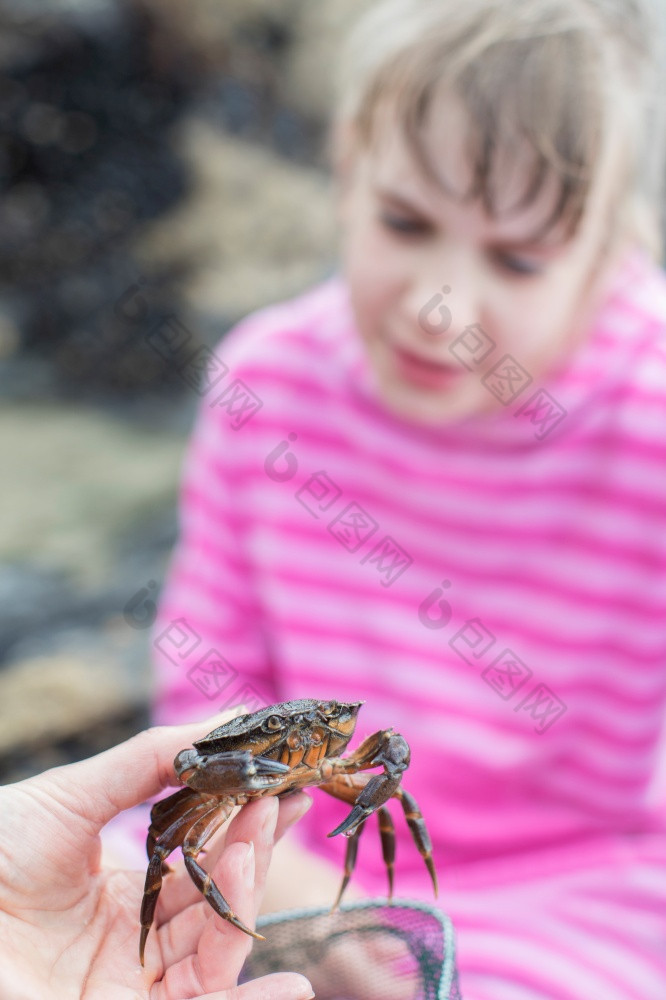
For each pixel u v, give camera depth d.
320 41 2.54
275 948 0.88
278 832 0.85
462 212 0.97
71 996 0.81
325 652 1.07
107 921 0.84
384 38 0.99
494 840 1.02
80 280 2.29
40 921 0.83
